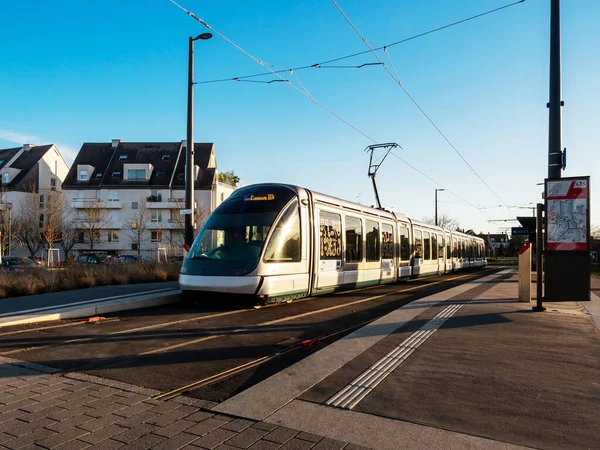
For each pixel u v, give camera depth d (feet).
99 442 13.61
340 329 29.96
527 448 13.34
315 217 44.86
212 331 29.14
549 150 41.27
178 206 185.16
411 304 40.83
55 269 58.03
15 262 118.42
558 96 41.06
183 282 39.70
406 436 14.03
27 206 179.73
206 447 13.29
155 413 15.76
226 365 21.47
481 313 35.37
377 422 15.01
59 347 24.90
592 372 20.20
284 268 39.93
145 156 208.64
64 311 34.09
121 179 200.34
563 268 36.19
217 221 41.75
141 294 43.45
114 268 62.34
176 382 19.04
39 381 19.21
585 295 35.73
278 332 28.86
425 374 19.84
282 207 41.11
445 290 56.44
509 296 47.47
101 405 16.51
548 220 36.65
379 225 60.85
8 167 197.77
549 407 16.31
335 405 16.37
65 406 16.42
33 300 40.86
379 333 27.81
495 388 18.17
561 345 24.99
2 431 14.35
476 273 111.75
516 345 24.95
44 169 203.51
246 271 37.70
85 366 21.35
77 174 203.92
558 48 41.22
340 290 50.24
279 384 18.49
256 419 15.24
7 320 30.89
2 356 23.13
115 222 198.29
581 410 16.06
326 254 46.32
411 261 74.23
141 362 21.98
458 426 14.74
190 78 58.95
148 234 199.11
